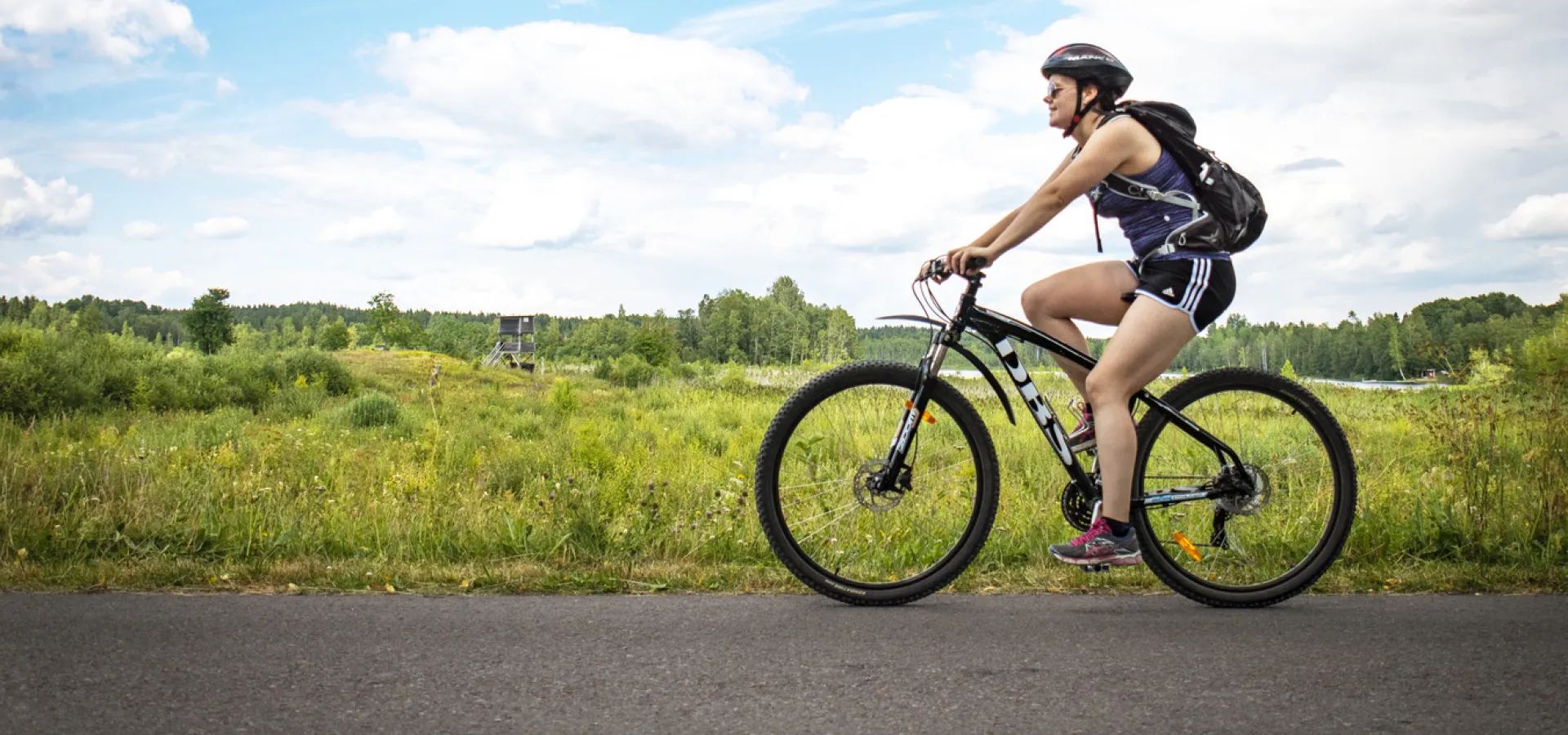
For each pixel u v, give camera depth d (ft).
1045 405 11.16
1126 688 7.66
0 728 6.53
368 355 200.44
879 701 7.34
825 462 10.99
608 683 7.70
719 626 9.45
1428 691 7.61
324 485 19.61
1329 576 11.94
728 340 561.84
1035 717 7.02
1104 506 10.46
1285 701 7.38
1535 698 7.44
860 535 11.05
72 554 12.34
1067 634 9.27
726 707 7.17
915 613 10.11
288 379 94.38
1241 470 11.24
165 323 638.94
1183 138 10.02
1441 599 10.86
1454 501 13.93
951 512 11.13
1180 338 10.29
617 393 92.07
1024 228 10.19
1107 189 10.32
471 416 56.80
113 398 65.57
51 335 73.67
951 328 10.98
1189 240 10.12
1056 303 10.92
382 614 9.73
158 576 11.11
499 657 8.34
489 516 14.89
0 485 14.80
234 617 9.52
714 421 49.62
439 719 6.86
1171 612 10.22
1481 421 15.34
